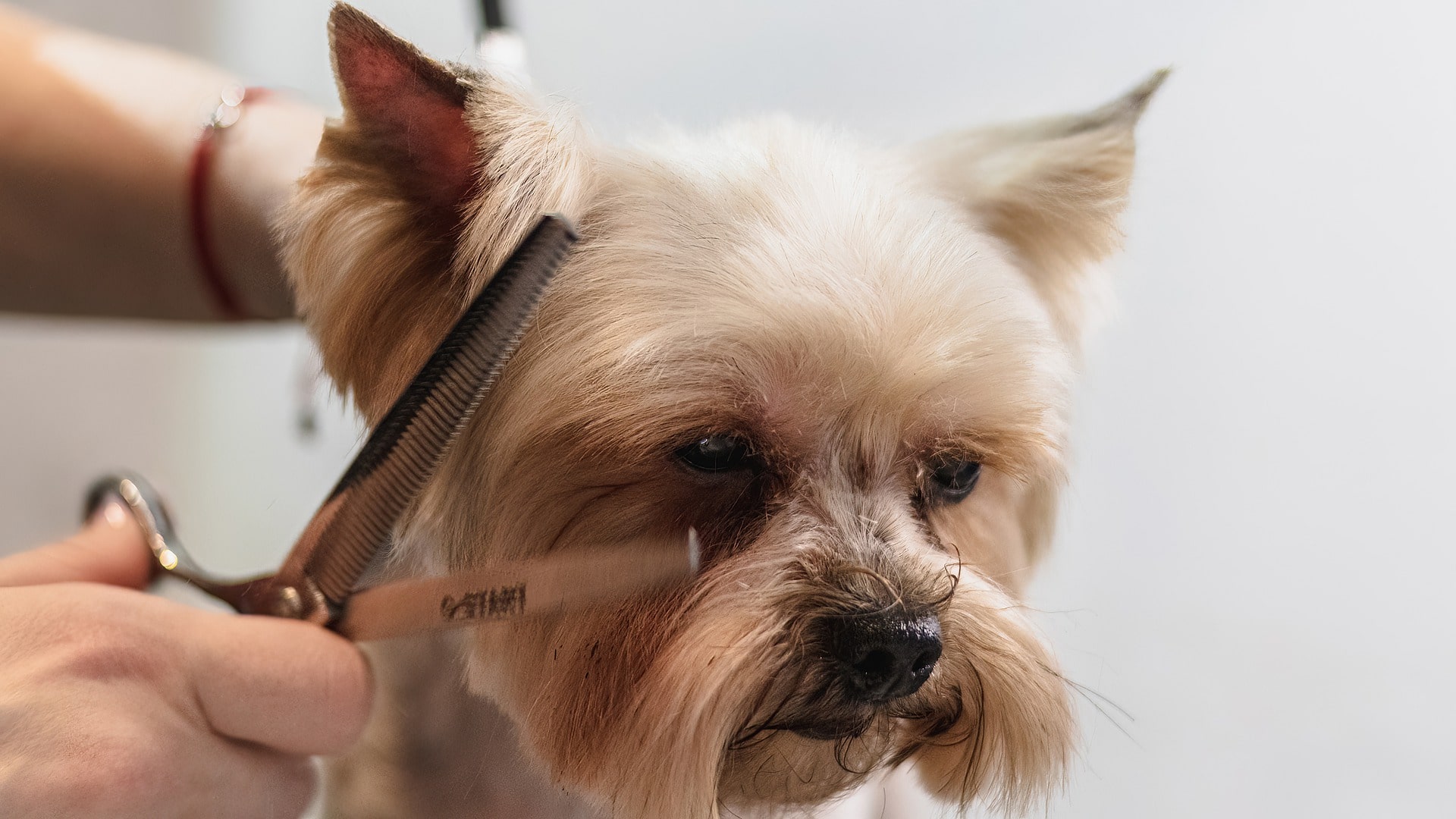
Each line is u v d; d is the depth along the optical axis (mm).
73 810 214
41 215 353
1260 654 445
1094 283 374
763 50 505
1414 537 433
